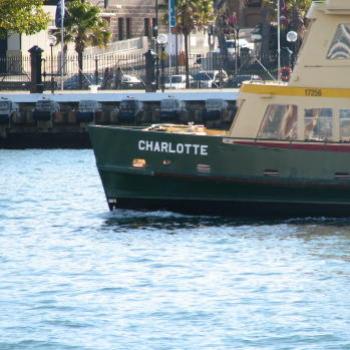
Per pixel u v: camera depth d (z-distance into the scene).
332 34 101.25
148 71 194.00
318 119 101.38
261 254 89.38
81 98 179.88
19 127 178.38
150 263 87.38
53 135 178.50
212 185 102.75
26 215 109.31
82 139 178.50
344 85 101.19
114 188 104.31
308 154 101.38
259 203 102.75
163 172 103.06
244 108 102.12
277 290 79.25
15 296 78.94
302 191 101.94
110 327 72.50
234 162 102.19
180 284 81.25
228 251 90.69
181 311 75.25
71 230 101.00
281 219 102.50
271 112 101.81
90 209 111.75
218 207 103.38
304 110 101.38
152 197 104.00
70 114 178.38
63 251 92.50
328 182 101.38
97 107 178.12
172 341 70.00
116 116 178.00
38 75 187.88
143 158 103.38
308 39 101.75
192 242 94.06
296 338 70.00
